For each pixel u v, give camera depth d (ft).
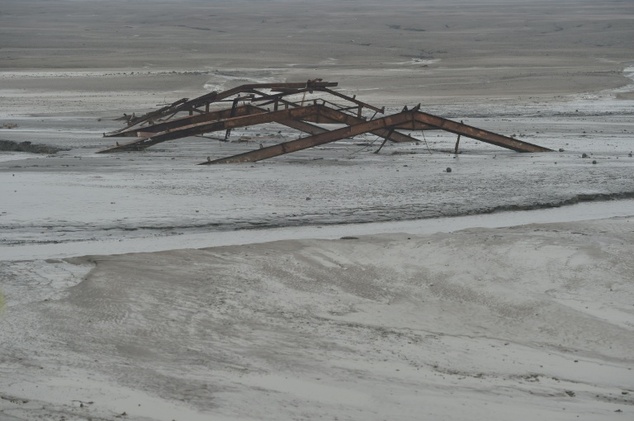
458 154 102.01
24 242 62.13
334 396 35.29
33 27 385.91
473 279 52.90
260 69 222.69
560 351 42.86
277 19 459.73
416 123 101.50
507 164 93.86
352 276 53.57
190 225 67.56
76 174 86.02
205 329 43.34
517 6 627.46
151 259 55.06
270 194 78.02
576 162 95.04
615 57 262.47
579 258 55.83
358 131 99.66
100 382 35.76
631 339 43.96
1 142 108.37
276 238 64.23
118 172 87.71
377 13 523.29
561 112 142.61
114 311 44.88
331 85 120.88
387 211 72.69
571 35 344.28
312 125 118.21
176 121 113.70
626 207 76.23
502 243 59.06
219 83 189.78
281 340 42.39
